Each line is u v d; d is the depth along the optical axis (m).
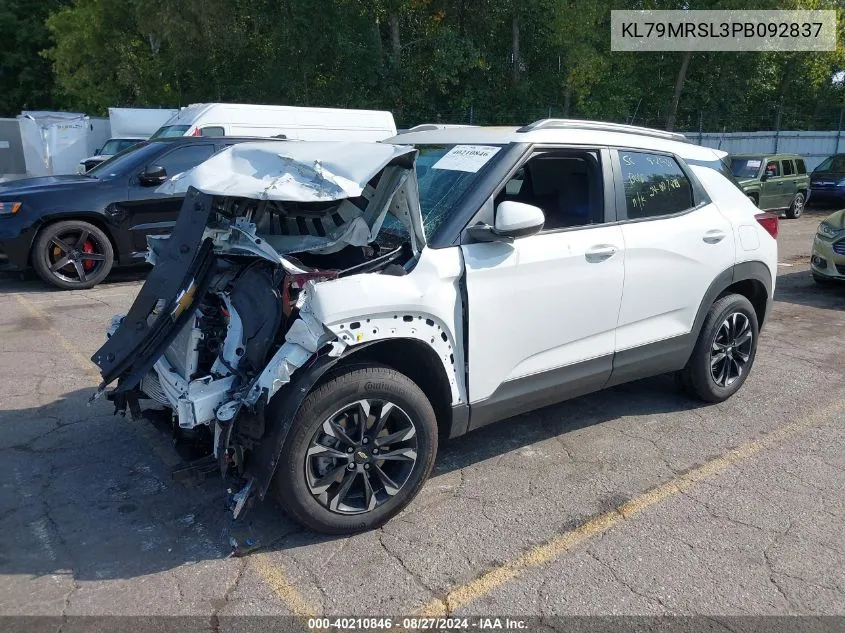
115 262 8.71
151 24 22.17
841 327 7.09
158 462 3.94
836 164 21.16
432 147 4.12
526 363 3.69
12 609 2.70
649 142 4.34
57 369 5.41
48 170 22.48
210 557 3.06
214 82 24.81
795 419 4.65
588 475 3.86
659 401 4.95
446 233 3.37
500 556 3.10
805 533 3.29
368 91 22.45
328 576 2.94
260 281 3.15
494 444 4.23
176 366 3.31
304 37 20.59
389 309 3.06
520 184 4.11
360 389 3.05
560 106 24.70
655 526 3.35
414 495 3.36
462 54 21.64
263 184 2.99
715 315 4.61
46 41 34.31
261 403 2.82
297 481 2.99
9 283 8.83
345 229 3.30
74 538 3.19
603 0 21.11
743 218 4.76
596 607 2.77
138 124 21.23
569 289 3.74
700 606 2.78
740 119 27.62
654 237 4.13
